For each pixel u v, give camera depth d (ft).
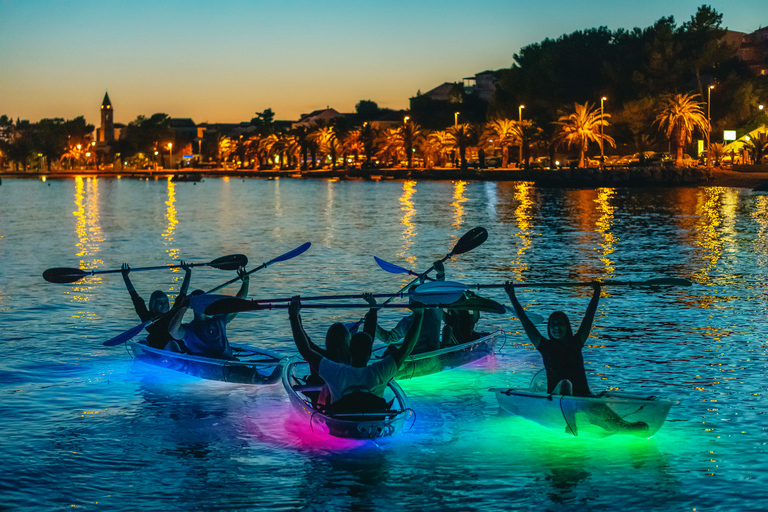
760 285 57.11
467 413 29.86
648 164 281.74
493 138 341.41
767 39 373.61
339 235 104.94
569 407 26.32
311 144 512.22
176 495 22.75
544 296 53.78
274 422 28.96
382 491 22.95
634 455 25.25
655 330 42.83
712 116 304.30
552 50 335.88
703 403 30.30
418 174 360.69
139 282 61.93
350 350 27.58
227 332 43.50
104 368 36.50
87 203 209.87
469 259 75.51
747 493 22.33
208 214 155.74
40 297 54.95
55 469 24.57
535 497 22.38
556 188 240.32
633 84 303.27
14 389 33.09
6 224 131.75
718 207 144.97
